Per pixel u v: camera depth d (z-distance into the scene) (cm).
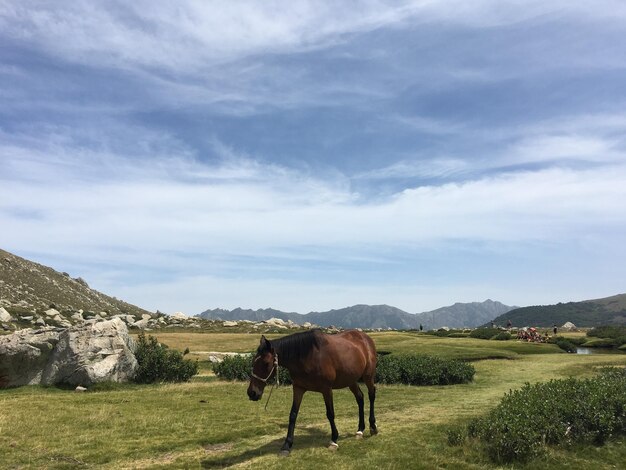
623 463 862
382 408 1423
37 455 879
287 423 1180
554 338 4875
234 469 820
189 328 6462
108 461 863
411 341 4034
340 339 1030
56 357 1884
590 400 1019
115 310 10406
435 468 821
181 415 1257
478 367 2558
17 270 9469
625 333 5656
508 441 854
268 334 5369
